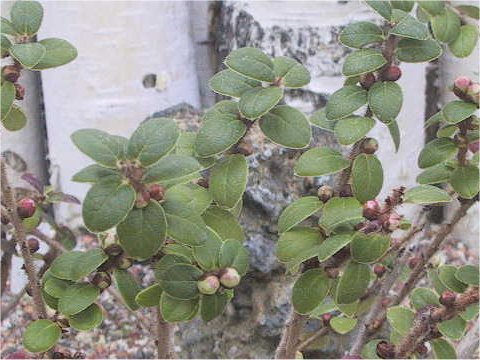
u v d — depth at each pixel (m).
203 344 0.43
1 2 0.53
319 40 0.50
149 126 0.21
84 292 0.24
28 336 0.24
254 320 0.42
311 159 0.26
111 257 0.24
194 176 0.24
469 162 0.28
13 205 0.25
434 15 0.26
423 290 0.28
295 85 0.24
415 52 0.25
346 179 0.26
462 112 0.25
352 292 0.24
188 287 0.23
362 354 0.30
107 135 0.22
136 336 0.49
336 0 0.50
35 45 0.24
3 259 0.38
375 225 0.23
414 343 0.26
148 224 0.21
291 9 0.51
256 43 0.52
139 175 0.21
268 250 0.42
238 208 0.29
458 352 0.32
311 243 0.25
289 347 0.28
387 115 0.24
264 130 0.24
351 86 0.25
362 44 0.25
